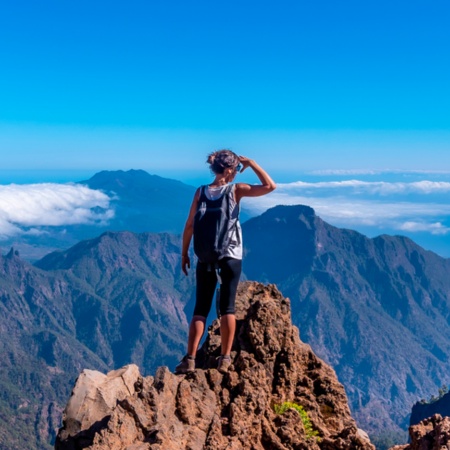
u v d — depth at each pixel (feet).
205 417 36.22
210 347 44.70
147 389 35.17
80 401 36.45
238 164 40.16
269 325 43.65
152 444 32.01
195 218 39.29
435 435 34.14
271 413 40.06
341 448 38.19
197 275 40.88
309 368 45.24
